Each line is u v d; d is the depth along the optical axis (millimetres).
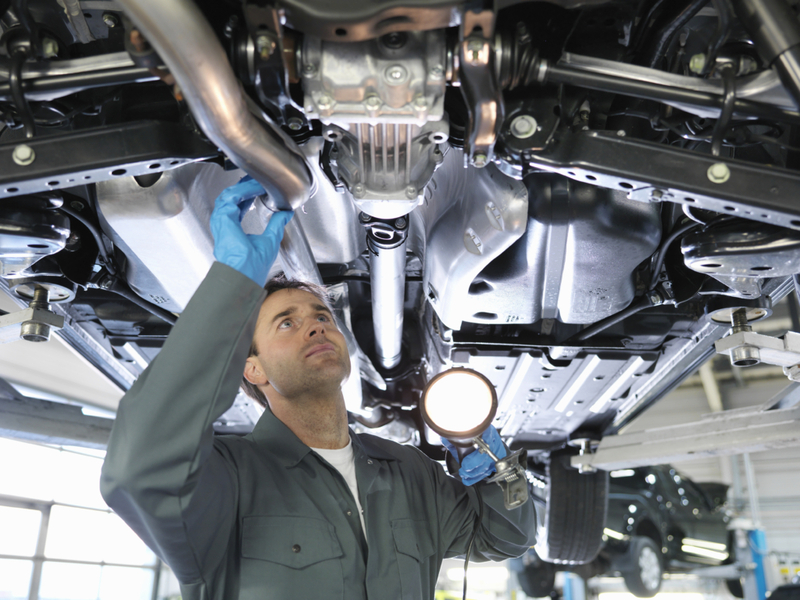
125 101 1067
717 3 911
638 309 1610
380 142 960
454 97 1000
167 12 704
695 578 6645
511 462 1171
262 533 1022
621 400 2467
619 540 5219
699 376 10836
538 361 1948
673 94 934
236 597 1004
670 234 1381
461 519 1288
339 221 1515
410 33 819
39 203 1177
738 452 2359
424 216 1536
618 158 974
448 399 1176
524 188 1226
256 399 1362
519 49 897
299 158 946
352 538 1051
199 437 826
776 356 1560
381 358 2201
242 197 956
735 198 946
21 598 7219
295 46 834
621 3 955
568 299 1502
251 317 875
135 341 1891
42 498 7734
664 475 5949
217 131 822
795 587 5355
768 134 1119
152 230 1230
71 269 1455
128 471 797
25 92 931
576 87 1031
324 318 1231
